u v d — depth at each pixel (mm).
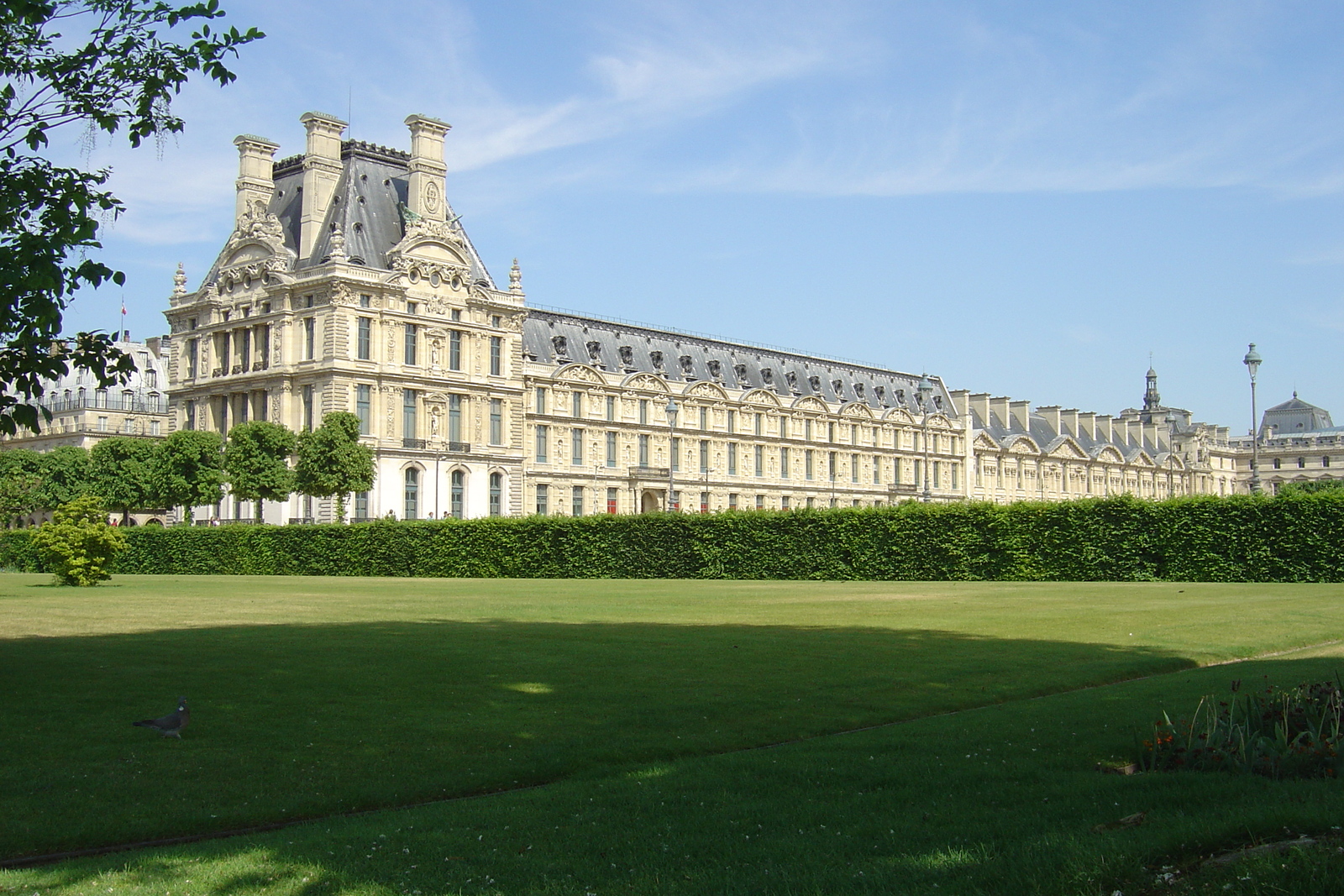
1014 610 48750
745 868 14375
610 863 14711
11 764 20406
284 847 15586
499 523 94000
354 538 100500
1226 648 34688
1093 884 13008
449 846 15492
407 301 130750
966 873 13758
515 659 32844
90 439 184750
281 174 140875
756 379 180125
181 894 13922
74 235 24875
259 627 43125
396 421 128500
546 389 149625
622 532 89188
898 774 18656
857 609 50375
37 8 25328
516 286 142750
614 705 25406
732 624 43625
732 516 85375
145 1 27656
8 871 14992
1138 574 72062
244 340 135125
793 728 23203
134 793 18641
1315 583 65062
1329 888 12195
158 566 110812
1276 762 17719
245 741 22078
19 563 118625
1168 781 17516
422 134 135000
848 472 190125
